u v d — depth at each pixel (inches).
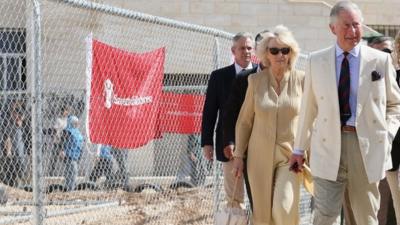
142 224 448.8
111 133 336.8
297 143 297.0
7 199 463.8
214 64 428.8
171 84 648.4
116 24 654.5
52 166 440.1
